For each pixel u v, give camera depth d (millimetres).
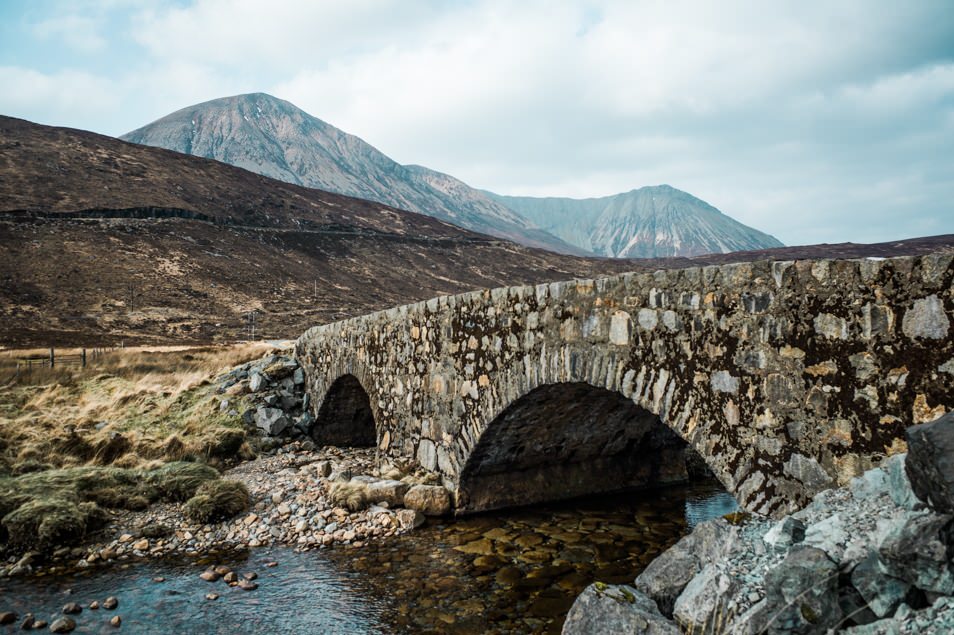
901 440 3844
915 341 3793
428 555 8438
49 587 7840
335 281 91375
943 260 3664
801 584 3135
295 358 19719
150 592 7633
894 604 2854
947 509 2811
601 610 4367
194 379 20234
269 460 14344
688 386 5547
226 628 6621
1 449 13117
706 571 4023
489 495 10211
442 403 10414
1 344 38219
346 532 9445
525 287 8094
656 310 5945
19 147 97938
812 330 4457
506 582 7449
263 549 9117
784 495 4598
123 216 85250
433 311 10703
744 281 5020
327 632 6430
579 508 10352
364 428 17328
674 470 12055
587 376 6883
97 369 22984
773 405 4715
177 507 10812
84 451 13508
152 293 64625
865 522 3381
